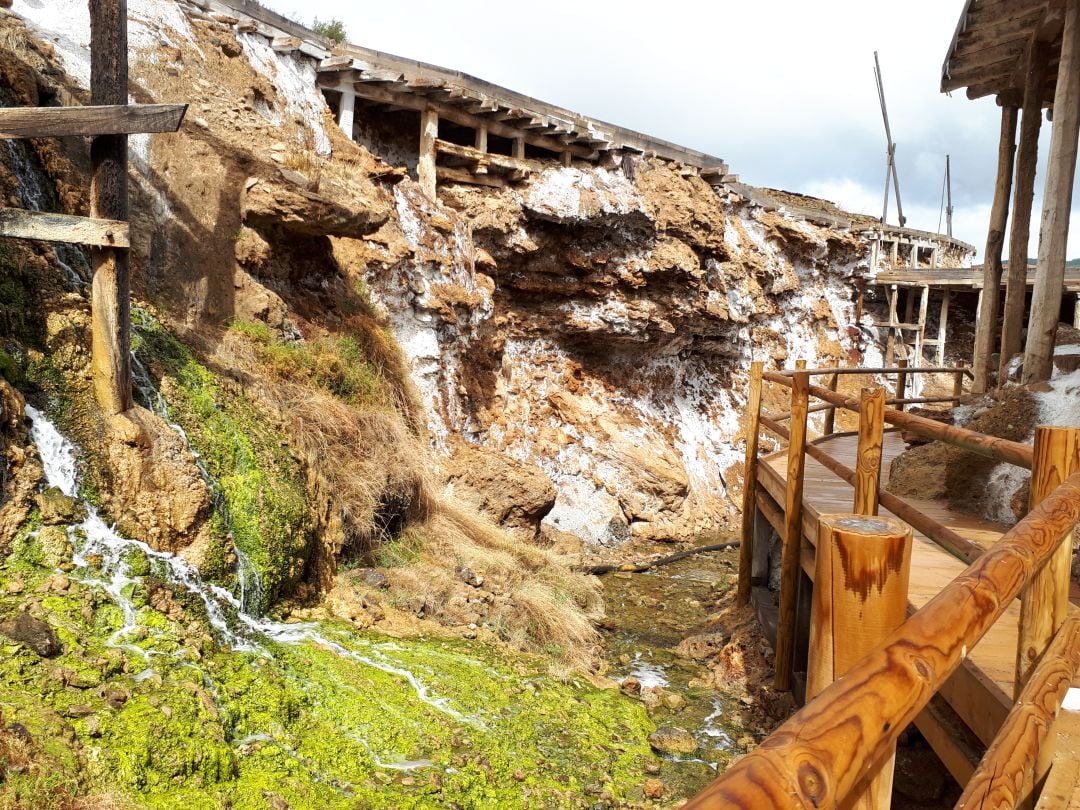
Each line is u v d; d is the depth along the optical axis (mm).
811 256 24156
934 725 3902
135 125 5133
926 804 5020
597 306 16594
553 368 16516
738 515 17938
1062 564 2729
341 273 10562
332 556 7109
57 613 4238
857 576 1387
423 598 7379
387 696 5496
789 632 7336
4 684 3652
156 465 5359
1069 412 6172
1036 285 8234
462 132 15195
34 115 5039
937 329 27859
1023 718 2121
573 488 15156
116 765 3549
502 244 14805
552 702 6438
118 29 5285
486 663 6723
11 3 8070
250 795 3947
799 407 7004
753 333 21906
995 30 9789
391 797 4461
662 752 6355
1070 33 8117
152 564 5047
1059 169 8125
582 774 5574
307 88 11961
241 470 6285
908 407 23547
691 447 18547
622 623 9953
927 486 7145
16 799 3078
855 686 1120
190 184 8367
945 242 30125
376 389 9727
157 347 6559
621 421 16609
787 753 923
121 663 4176
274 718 4672
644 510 15422
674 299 17688
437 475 10516
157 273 7727
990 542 5590
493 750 5391
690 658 8820
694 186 18328
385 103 13258
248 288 8633
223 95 9695
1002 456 3059
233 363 7566
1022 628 2811
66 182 6695
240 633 5344
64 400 5234
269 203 8836
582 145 16234
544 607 8281
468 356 13969
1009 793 1817
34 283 5574
